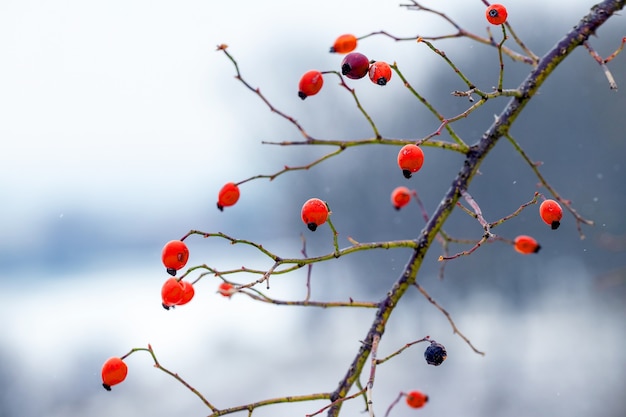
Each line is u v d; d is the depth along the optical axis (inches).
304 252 87.7
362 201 807.7
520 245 97.4
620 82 621.3
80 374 578.9
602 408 368.2
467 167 86.0
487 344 578.2
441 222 83.9
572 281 692.7
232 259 1187.3
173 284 78.7
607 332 549.0
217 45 85.6
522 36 640.4
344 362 589.3
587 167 671.1
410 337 642.2
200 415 475.5
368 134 780.0
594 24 86.7
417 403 95.9
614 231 655.1
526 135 695.7
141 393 542.3
